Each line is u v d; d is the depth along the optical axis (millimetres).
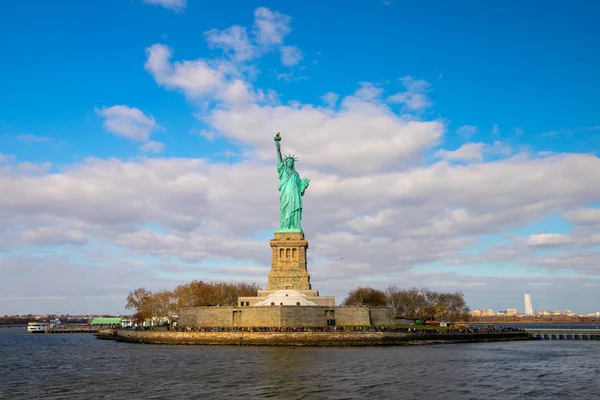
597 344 195250
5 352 184625
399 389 96062
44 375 118125
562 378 108438
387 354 150125
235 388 97438
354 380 105000
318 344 181250
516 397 89875
